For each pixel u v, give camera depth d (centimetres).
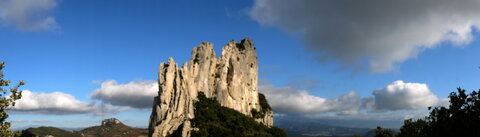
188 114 15300
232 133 15500
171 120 14338
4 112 4984
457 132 5797
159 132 13725
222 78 19638
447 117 6128
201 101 17425
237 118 17862
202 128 14925
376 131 14138
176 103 14888
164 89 15038
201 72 18450
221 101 18988
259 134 17412
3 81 4938
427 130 6738
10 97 4981
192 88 17375
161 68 15612
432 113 6581
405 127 11494
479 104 5688
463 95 5984
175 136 13662
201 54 18962
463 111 5916
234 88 19962
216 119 16600
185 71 16288
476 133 5566
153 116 15212
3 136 4856
